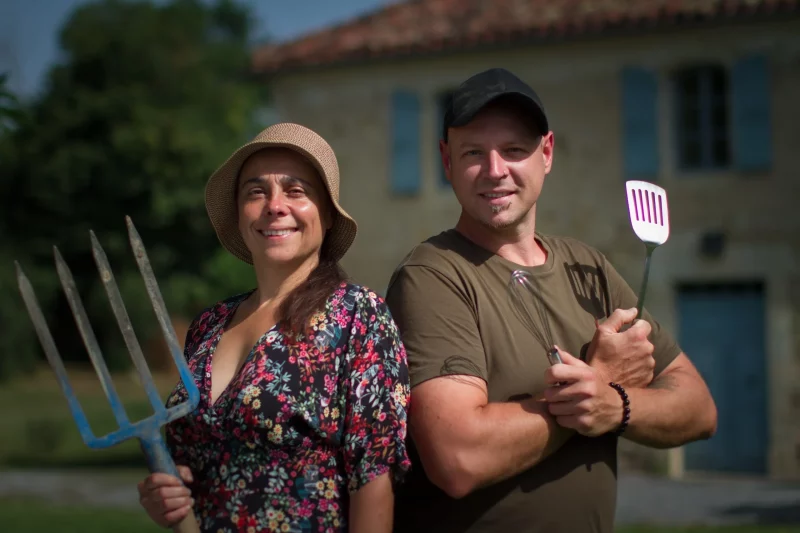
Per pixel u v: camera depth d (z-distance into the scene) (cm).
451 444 247
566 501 261
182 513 238
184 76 3650
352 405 241
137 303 3062
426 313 261
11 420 2064
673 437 276
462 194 274
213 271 1672
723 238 1227
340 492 243
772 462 1204
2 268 3077
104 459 1501
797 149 1201
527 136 272
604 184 1277
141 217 3291
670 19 1216
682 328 1258
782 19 1197
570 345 272
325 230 270
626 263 1267
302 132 263
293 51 1416
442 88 1344
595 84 1283
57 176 3206
